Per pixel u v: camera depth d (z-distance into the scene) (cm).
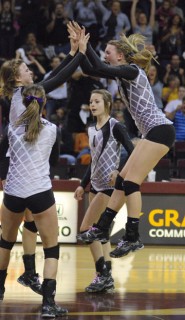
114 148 816
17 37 1744
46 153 682
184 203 1217
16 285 848
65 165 1337
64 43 1722
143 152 691
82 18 1716
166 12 1762
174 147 1416
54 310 673
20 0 1941
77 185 1212
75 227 1216
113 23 1708
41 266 984
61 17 1723
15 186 675
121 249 706
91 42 1716
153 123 691
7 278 891
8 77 732
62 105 1557
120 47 708
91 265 1009
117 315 686
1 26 1716
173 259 1084
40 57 1650
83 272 948
